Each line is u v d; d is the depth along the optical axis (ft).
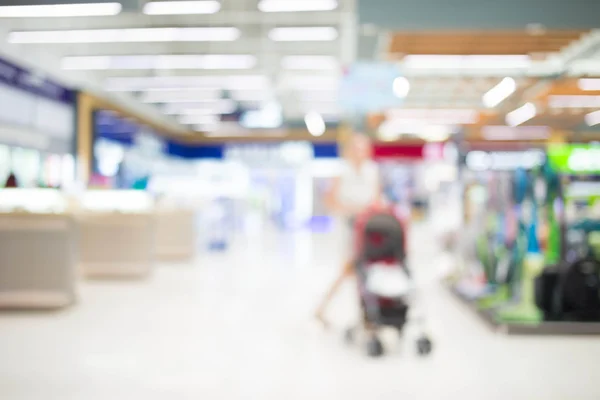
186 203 31.91
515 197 16.80
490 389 9.89
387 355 12.17
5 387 9.93
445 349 12.66
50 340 13.39
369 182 13.78
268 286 21.85
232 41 35.83
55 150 44.68
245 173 68.18
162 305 17.92
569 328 13.92
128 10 23.58
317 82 47.34
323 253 35.22
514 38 26.84
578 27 17.78
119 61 40.52
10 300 16.93
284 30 31.96
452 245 23.11
